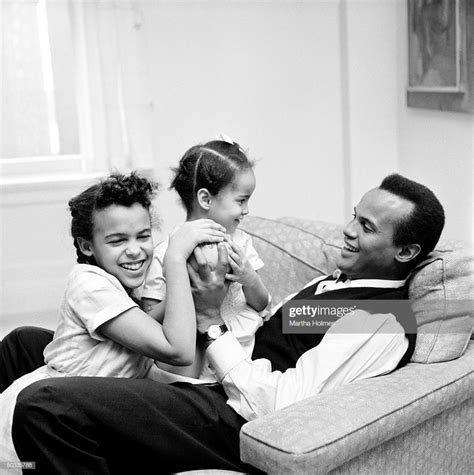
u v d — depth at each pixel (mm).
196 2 3691
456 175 3395
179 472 1469
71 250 3664
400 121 3943
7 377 1817
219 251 1536
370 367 1571
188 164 1730
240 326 1695
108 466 1430
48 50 3668
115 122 3572
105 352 1508
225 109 3838
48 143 3752
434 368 1590
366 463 1436
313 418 1359
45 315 3684
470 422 1688
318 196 4078
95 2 3486
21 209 3562
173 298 1450
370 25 3877
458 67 3195
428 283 1648
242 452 1367
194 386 1531
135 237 1519
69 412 1325
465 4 3129
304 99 3961
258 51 3842
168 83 3711
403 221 1625
